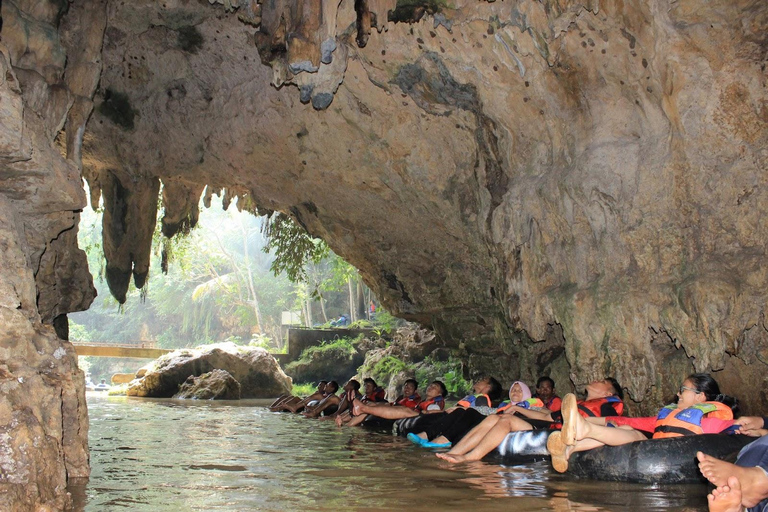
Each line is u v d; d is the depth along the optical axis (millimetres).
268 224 16625
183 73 10492
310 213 11906
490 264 9727
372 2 7270
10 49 6578
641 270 7234
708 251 6812
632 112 7387
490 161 9070
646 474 4465
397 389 18188
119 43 10094
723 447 4520
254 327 38938
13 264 4344
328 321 34188
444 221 10148
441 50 8156
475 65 8117
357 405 9055
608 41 7133
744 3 6172
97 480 4438
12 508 3117
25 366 3857
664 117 7090
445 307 11305
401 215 10703
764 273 6422
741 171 6582
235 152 11164
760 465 3242
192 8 9086
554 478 4691
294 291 36656
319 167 10656
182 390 16641
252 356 18250
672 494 4133
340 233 11766
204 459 5602
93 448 6363
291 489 4152
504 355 11508
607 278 7469
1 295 4008
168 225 14023
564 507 3705
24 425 3441
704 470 3217
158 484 4305
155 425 8938
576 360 7590
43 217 5531
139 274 13422
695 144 6793
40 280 6727
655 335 7320
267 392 18094
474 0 7328
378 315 25266
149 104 11023
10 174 4844
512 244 8539
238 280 38406
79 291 7566
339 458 5727
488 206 9203
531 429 5902
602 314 7344
